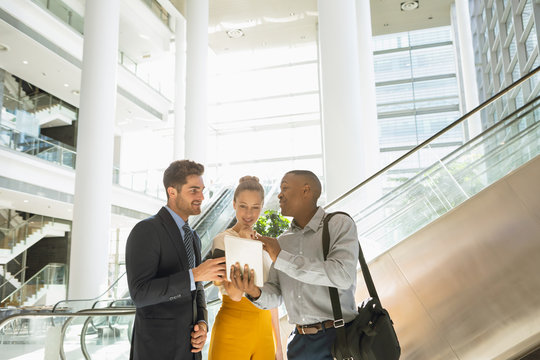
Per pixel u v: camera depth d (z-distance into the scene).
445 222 3.82
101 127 9.98
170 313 2.16
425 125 18.33
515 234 3.53
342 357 2.02
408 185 6.05
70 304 7.60
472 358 3.29
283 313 4.25
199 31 14.30
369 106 13.29
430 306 3.60
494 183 3.79
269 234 8.52
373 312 2.07
